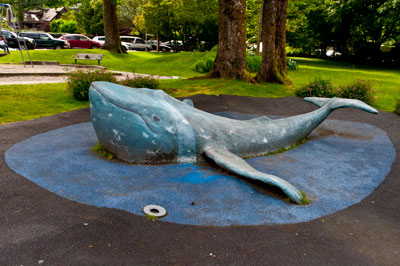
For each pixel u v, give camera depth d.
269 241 3.51
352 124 9.50
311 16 37.62
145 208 3.98
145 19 42.03
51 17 74.00
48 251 3.09
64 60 24.95
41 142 6.49
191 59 25.17
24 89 12.44
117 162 5.48
